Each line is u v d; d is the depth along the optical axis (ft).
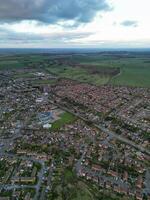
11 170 451.53
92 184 412.77
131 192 394.11
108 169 463.42
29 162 481.05
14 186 403.75
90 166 472.03
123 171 458.50
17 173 441.68
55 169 457.27
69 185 408.26
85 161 489.67
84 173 442.50
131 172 455.63
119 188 400.88
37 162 483.10
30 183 412.36
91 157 508.53
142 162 496.64
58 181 419.13
